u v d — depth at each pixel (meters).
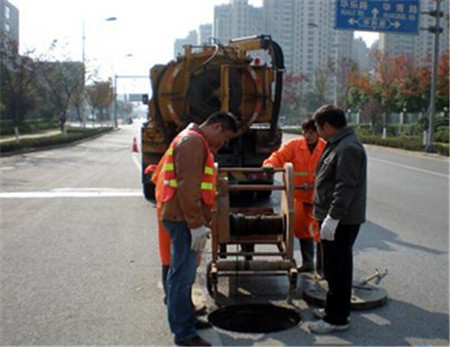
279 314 6.01
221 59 13.37
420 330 5.51
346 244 5.38
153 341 5.23
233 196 14.29
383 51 53.09
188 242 5.05
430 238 9.48
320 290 6.32
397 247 8.84
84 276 7.20
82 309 6.04
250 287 6.71
